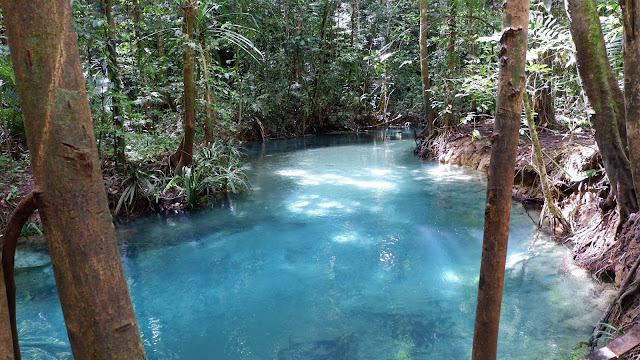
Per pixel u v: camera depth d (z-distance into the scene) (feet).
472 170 23.31
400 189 19.52
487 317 3.59
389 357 7.55
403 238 13.53
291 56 39.73
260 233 14.30
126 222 15.64
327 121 44.93
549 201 12.82
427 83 28.37
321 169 24.59
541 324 8.25
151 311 9.50
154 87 22.99
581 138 17.83
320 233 14.16
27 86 2.27
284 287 10.51
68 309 2.42
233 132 31.63
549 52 17.71
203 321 9.05
